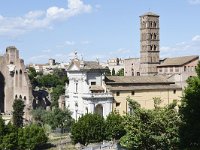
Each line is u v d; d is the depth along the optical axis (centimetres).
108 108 12662
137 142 5606
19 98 16162
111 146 9481
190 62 17725
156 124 5516
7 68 18025
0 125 10181
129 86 13300
